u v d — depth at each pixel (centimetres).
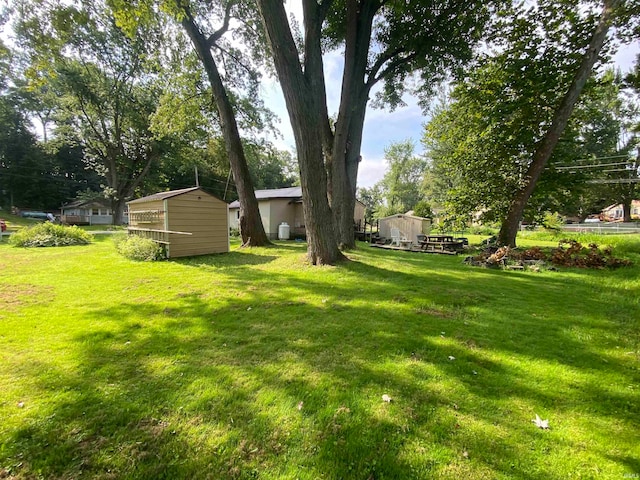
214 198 923
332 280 552
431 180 2964
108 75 2111
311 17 615
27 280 539
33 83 607
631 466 149
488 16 902
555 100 994
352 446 160
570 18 888
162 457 152
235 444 161
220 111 1030
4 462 146
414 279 574
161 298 438
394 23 941
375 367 244
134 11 514
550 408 195
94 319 347
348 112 861
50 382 214
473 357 264
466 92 1110
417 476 143
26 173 3084
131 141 2523
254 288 498
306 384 218
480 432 171
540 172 945
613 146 2430
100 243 1191
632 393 212
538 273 670
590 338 308
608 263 731
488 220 1153
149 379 221
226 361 250
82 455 152
